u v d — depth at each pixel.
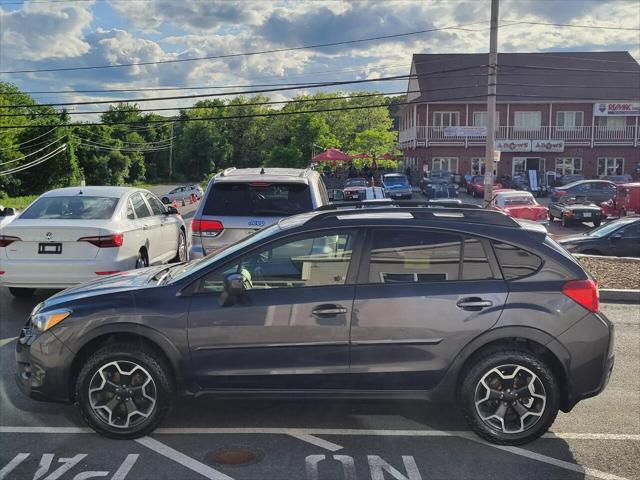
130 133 103.19
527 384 4.52
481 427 4.54
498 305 4.52
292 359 4.59
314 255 4.71
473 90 50.34
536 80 51.47
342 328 4.56
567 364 4.51
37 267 8.19
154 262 10.05
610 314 9.28
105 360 4.59
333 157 51.94
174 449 4.54
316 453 4.48
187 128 104.38
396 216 4.83
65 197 9.14
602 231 15.48
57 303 4.80
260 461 4.35
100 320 4.61
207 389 4.66
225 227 7.81
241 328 4.59
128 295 4.71
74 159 68.06
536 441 4.72
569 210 27.17
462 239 4.68
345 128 86.88
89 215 8.76
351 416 5.19
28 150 65.62
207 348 4.60
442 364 4.54
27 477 4.11
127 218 9.05
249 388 4.66
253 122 104.06
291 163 75.56
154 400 4.62
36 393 4.73
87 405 4.61
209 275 4.71
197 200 51.31
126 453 4.47
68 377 4.68
